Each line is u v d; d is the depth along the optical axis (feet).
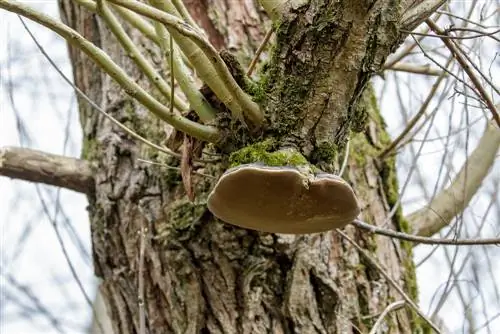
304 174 1.74
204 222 2.54
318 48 1.94
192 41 1.86
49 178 2.79
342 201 1.80
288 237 2.54
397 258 2.84
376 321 2.47
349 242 2.68
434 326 2.39
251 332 2.44
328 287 2.54
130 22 2.28
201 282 2.53
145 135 2.77
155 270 2.60
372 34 1.93
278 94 1.97
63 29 1.85
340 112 1.97
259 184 1.72
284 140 1.94
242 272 2.50
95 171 2.82
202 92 2.08
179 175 2.65
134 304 2.69
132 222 2.68
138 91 1.94
